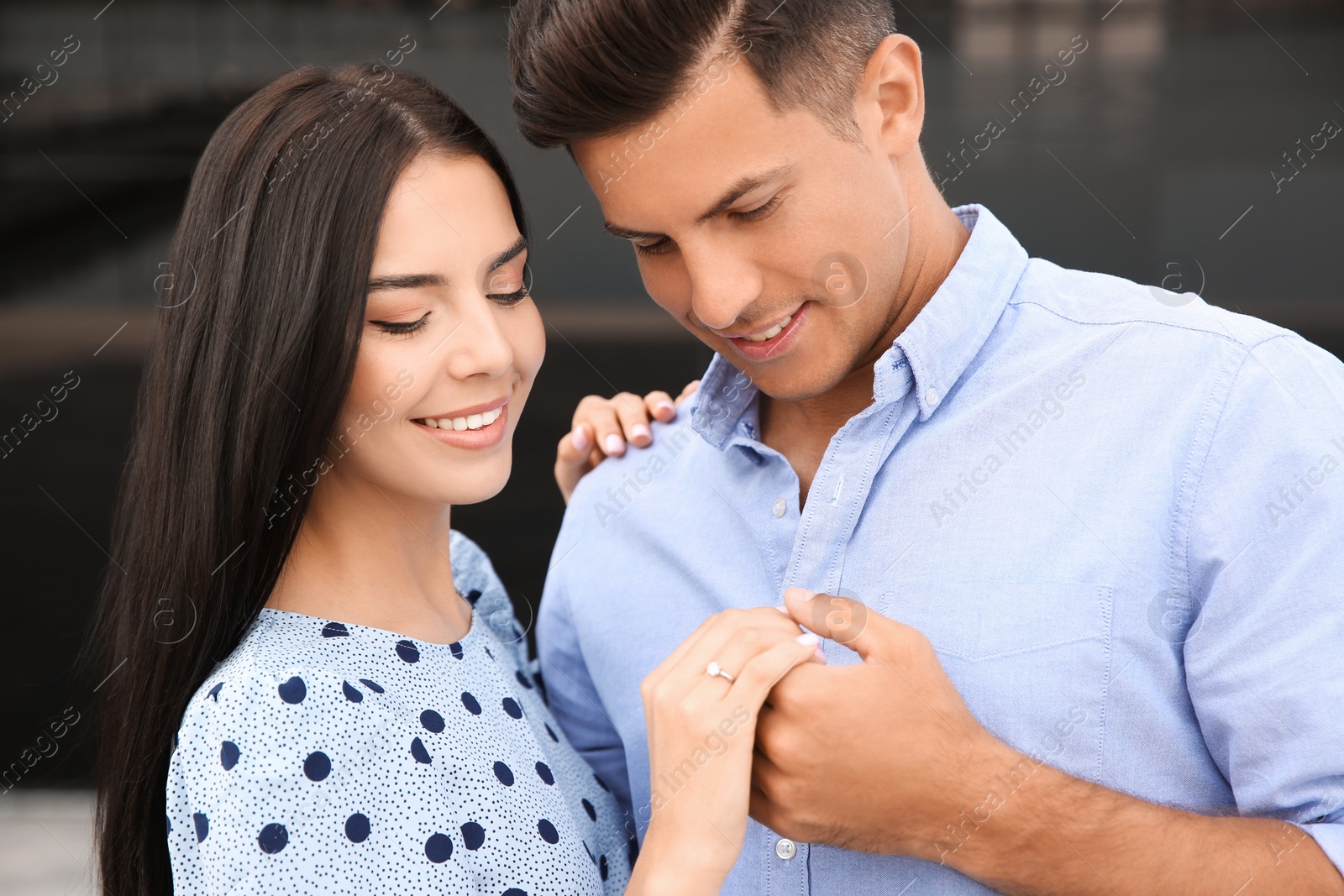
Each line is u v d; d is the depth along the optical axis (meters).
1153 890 1.03
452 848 1.10
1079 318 1.25
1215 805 1.15
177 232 1.18
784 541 1.33
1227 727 1.09
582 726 1.57
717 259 1.12
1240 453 1.10
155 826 1.21
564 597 1.56
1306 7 23.89
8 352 11.96
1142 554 1.13
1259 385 1.11
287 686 1.07
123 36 20.48
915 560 1.23
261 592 1.17
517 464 7.50
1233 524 1.09
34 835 3.29
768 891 1.26
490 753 1.20
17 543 6.16
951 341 1.24
